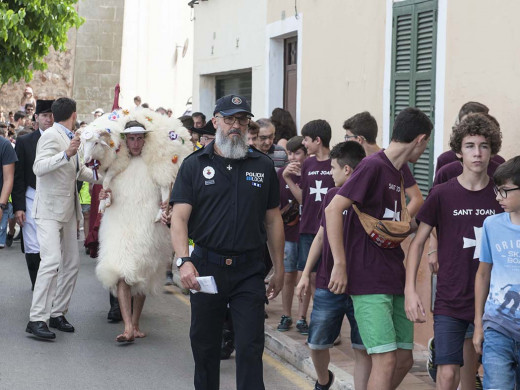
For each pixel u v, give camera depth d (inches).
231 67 671.1
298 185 380.8
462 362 236.1
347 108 454.3
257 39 614.5
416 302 233.3
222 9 689.6
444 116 351.6
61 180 370.3
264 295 255.9
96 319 410.9
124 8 1144.8
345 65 457.1
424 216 238.2
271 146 420.8
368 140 303.1
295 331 377.4
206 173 254.1
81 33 1138.7
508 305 218.7
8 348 352.8
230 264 252.7
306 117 518.0
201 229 254.2
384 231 236.4
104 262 358.6
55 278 371.9
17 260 584.7
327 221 238.7
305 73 519.2
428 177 363.9
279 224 265.3
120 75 1149.1
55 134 369.7
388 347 238.2
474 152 229.1
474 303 232.5
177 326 404.2
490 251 223.6
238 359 251.1
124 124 362.3
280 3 566.9
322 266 270.4
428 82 366.3
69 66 1140.5
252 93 626.5
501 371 218.4
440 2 354.9
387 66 402.6
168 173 362.3
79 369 326.3
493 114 319.6
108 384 308.2
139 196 361.1
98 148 353.7
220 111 253.1
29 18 781.3
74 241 384.8
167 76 1174.3
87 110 1147.9
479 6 327.6
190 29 1186.6
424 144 241.8
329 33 480.1
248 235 254.4
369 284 239.6
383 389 238.2
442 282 237.0
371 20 422.3
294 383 315.6
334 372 308.0
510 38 309.0
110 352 352.8
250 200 254.8
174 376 320.8
